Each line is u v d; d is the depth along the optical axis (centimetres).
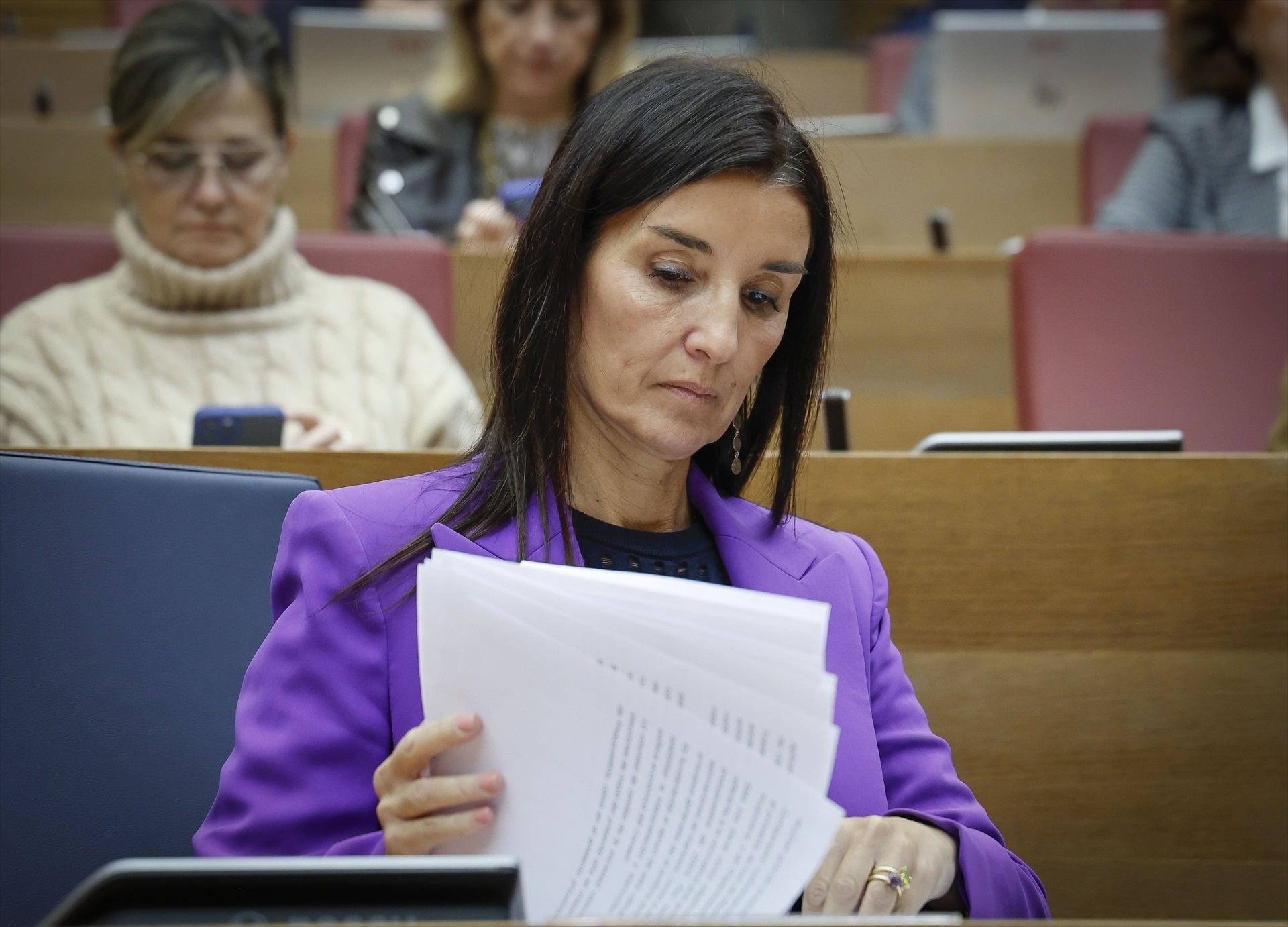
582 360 208
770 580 224
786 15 1029
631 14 570
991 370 481
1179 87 577
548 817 154
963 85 662
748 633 160
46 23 916
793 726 150
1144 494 276
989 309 480
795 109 218
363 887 129
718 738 148
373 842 173
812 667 153
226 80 373
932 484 276
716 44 822
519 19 551
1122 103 661
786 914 187
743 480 240
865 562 241
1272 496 276
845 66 800
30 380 359
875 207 648
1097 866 270
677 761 150
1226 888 270
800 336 231
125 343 371
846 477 276
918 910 187
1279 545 276
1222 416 436
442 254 429
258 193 380
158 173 373
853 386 480
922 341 480
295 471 271
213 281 375
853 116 796
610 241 204
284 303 387
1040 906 205
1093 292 443
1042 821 271
